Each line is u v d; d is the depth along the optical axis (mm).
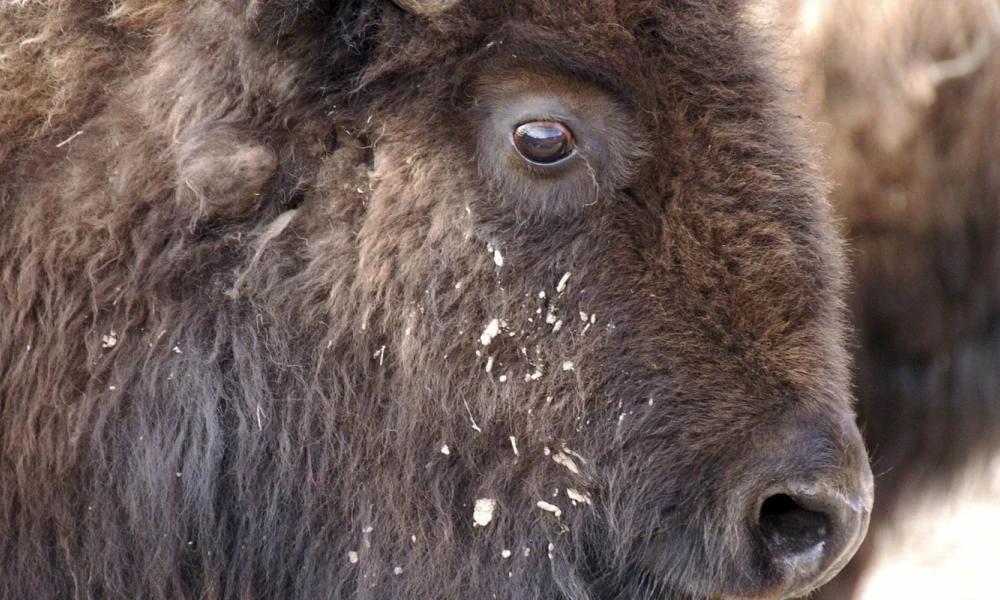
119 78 11984
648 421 11688
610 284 11727
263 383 11922
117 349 11852
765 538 11609
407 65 11539
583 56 11453
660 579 12055
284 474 12078
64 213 11797
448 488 12023
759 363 11578
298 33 11508
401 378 11867
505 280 11727
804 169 12273
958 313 22703
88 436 11898
